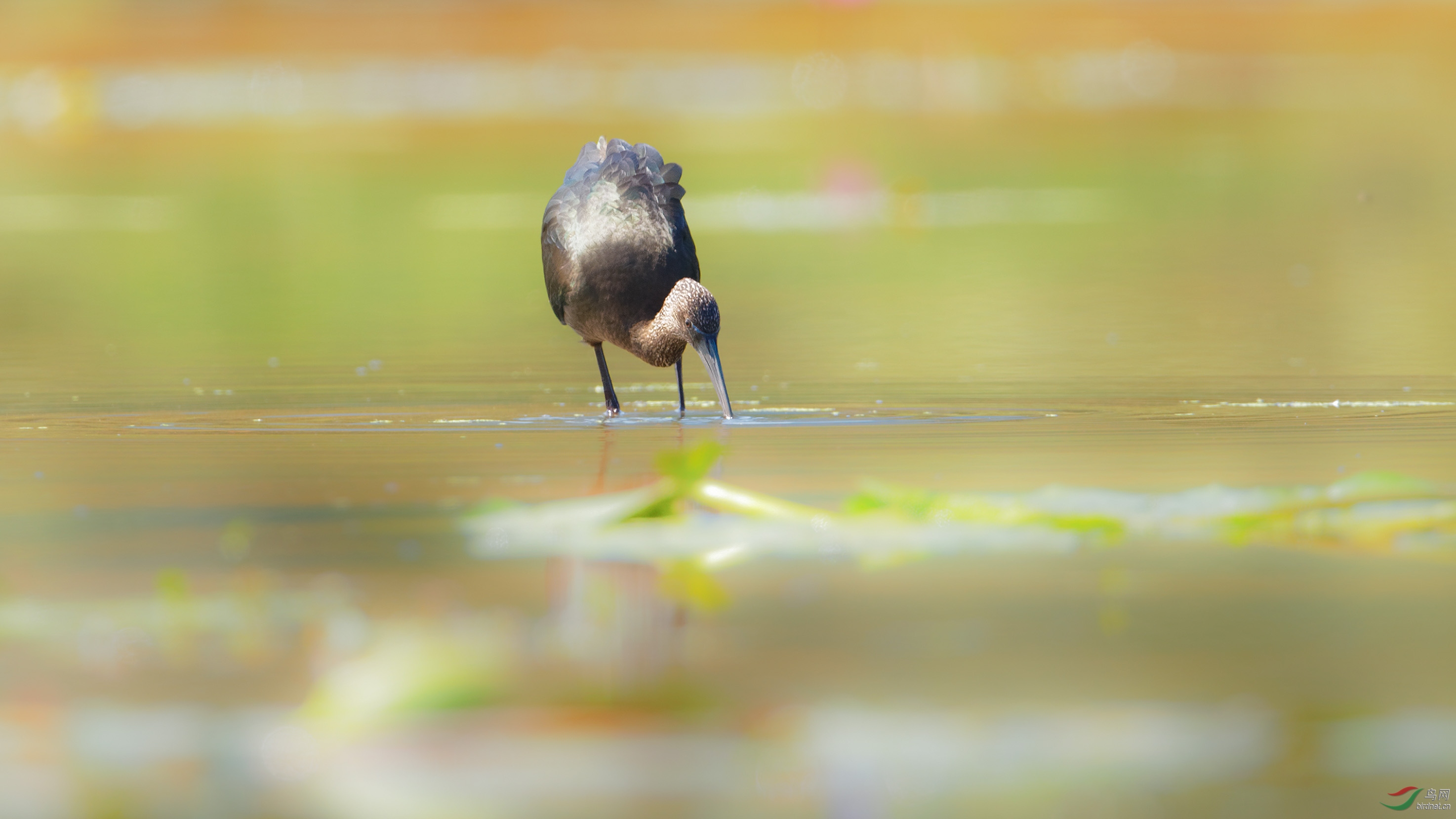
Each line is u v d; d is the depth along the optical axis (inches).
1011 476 401.7
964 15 3026.6
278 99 2413.9
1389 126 1952.5
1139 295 856.3
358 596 280.5
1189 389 562.9
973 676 233.9
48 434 482.6
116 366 650.8
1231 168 1592.0
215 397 564.4
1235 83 2532.0
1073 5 3142.2
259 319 809.5
